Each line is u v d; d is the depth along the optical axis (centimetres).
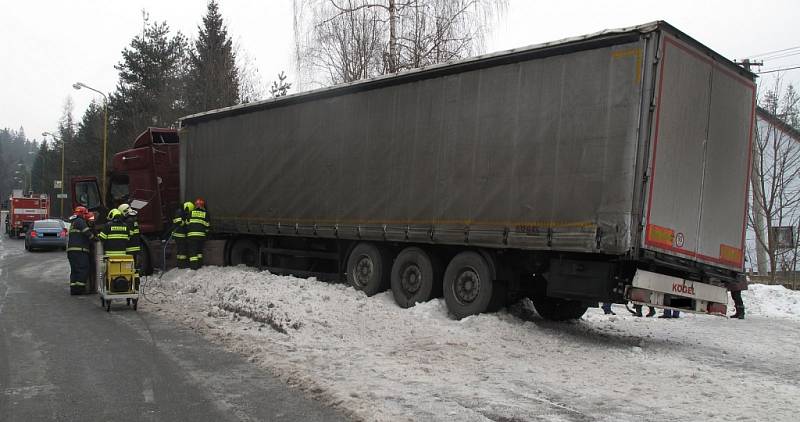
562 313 1081
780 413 575
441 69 1020
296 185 1288
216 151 1512
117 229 1148
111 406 576
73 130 8369
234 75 3700
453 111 1012
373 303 1080
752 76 990
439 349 805
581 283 866
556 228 866
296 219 1281
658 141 807
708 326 1186
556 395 623
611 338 957
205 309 1120
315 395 611
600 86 837
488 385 654
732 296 1348
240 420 541
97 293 1383
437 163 1028
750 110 991
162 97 4062
